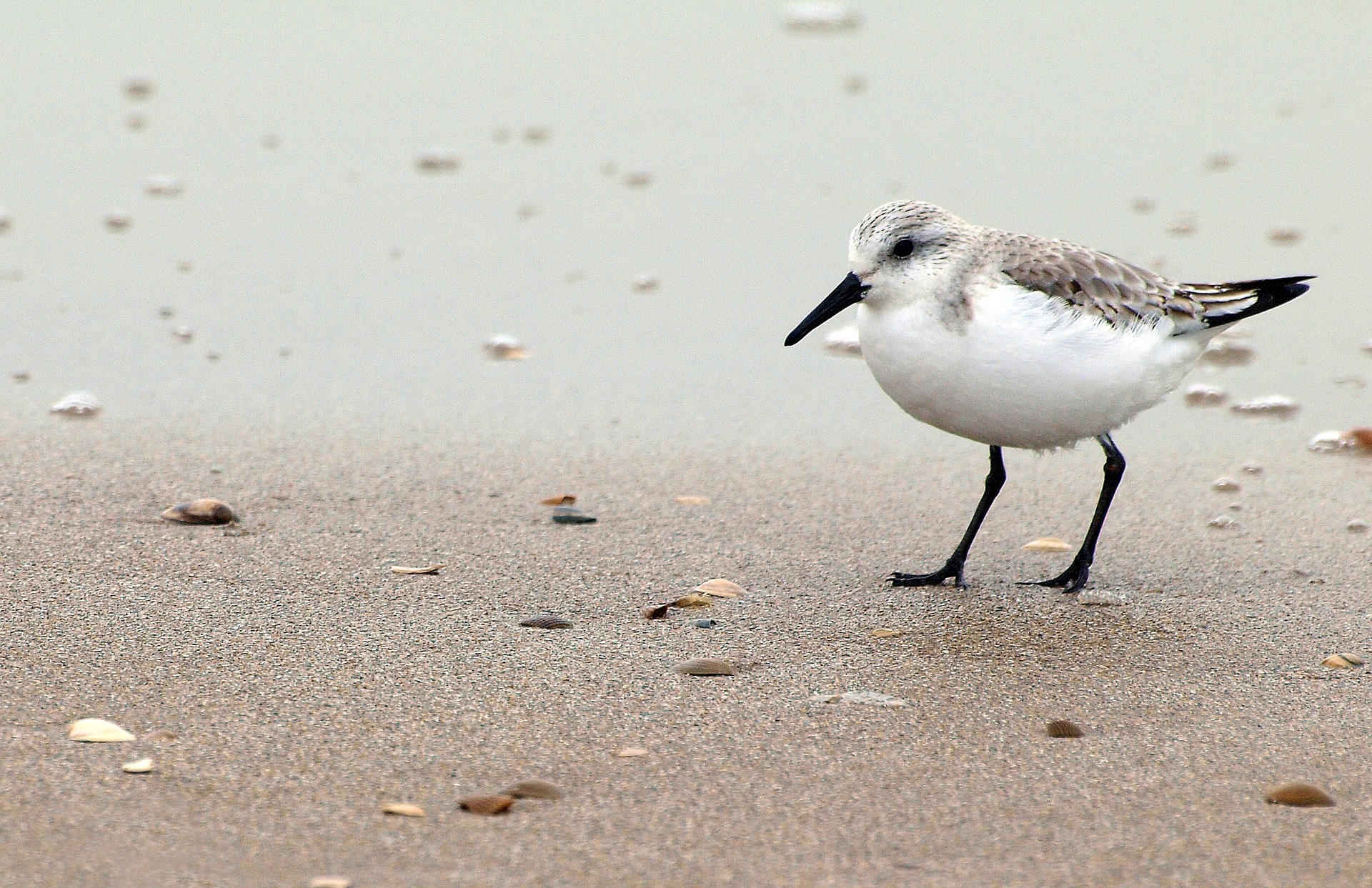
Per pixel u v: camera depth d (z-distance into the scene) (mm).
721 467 11031
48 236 15500
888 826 6105
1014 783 6496
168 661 7578
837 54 22281
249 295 14250
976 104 20172
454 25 23516
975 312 8703
